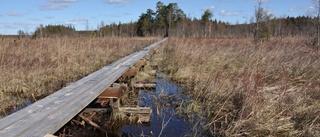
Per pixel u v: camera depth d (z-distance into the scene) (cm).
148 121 389
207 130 369
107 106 424
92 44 1335
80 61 852
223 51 1022
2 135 180
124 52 1150
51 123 209
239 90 476
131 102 481
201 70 717
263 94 442
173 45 1380
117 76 427
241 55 895
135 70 577
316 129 332
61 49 959
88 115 385
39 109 242
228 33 3772
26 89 570
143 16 5091
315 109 380
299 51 981
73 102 269
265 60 776
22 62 801
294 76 629
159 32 4606
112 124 374
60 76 670
